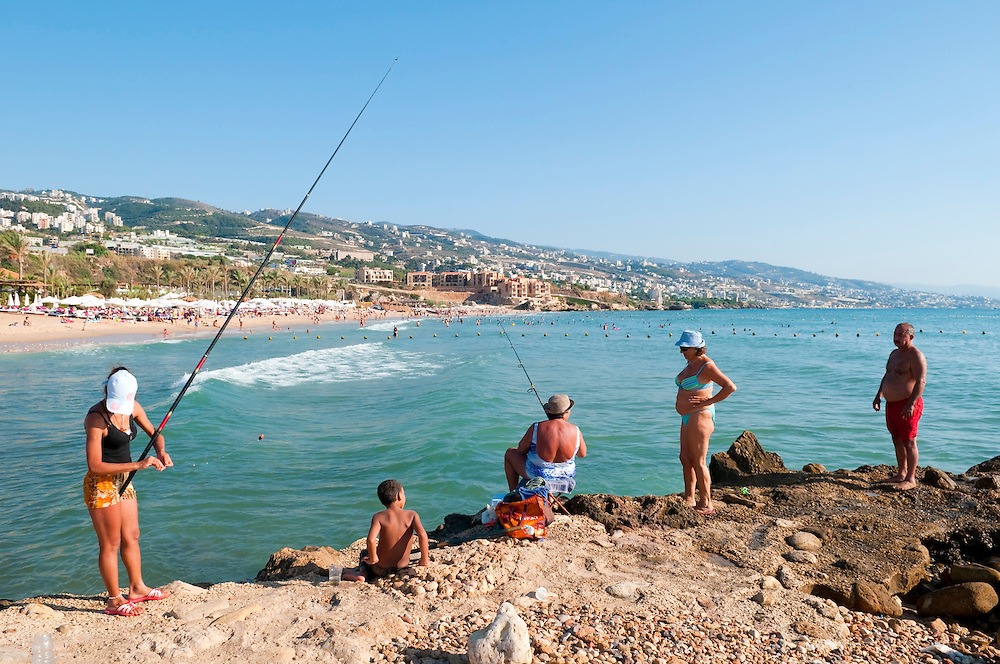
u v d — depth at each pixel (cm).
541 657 350
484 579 460
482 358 4000
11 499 1028
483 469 1235
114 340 5688
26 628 395
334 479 1168
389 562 483
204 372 3159
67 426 1716
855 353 4688
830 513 609
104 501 414
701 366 607
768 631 394
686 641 374
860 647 384
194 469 1222
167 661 350
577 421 1758
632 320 15025
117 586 429
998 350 4856
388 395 2347
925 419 1705
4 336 5500
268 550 827
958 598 439
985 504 607
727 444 1437
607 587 451
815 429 1584
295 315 12794
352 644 360
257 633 385
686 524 584
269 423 1755
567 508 632
